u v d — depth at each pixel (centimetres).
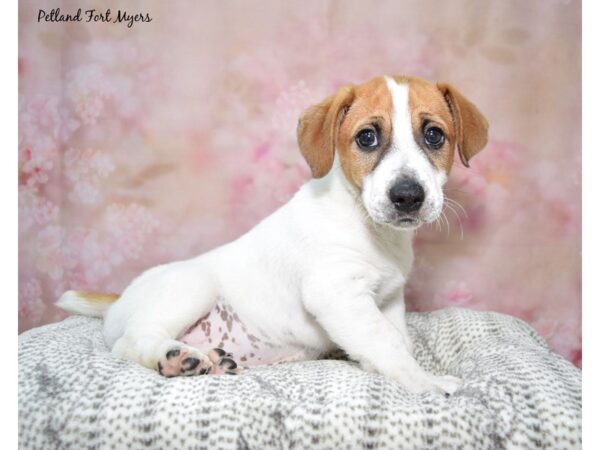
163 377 34
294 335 42
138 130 56
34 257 56
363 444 29
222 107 57
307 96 57
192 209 58
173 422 30
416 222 35
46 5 54
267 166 58
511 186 57
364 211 40
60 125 55
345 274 38
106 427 30
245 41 56
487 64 56
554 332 58
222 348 43
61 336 41
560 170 56
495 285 58
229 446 29
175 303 40
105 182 57
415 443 29
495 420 30
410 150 36
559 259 57
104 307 49
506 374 33
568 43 55
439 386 35
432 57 56
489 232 58
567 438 29
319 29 56
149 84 56
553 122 56
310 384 32
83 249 57
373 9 56
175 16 56
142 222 58
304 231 40
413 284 58
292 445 29
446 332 46
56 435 30
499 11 55
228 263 44
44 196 55
